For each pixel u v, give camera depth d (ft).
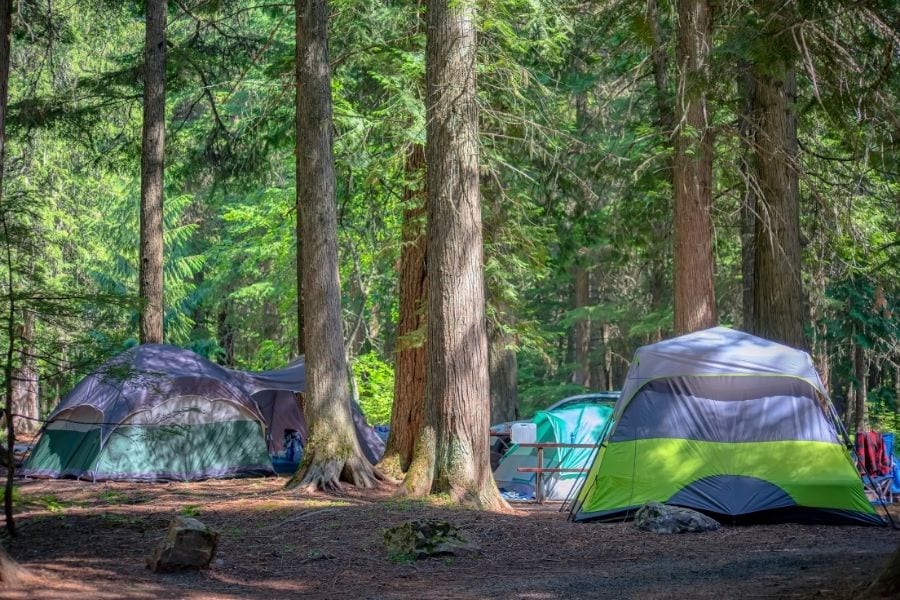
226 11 67.10
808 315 74.18
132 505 40.91
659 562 27.40
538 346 59.88
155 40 57.16
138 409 51.70
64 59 77.20
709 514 35.24
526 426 47.65
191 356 55.88
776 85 47.55
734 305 81.46
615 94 64.34
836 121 38.40
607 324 113.39
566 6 56.49
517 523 34.94
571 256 68.95
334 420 45.14
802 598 19.38
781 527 34.73
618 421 37.91
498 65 46.78
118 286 100.12
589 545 31.01
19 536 31.94
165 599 21.65
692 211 48.91
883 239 58.08
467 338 40.04
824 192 51.52
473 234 40.40
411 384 52.01
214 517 36.50
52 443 53.78
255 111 68.33
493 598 22.41
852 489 35.58
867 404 88.28
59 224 89.92
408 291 52.75
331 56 56.18
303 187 45.57
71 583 22.56
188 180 88.63
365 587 24.50
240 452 54.49
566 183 61.21
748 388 37.50
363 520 34.68
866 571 22.17
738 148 50.55
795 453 36.35
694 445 36.65
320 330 45.32
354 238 86.94
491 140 52.13
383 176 55.42
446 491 39.52
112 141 70.23
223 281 109.60
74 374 32.78
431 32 40.78
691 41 47.98
